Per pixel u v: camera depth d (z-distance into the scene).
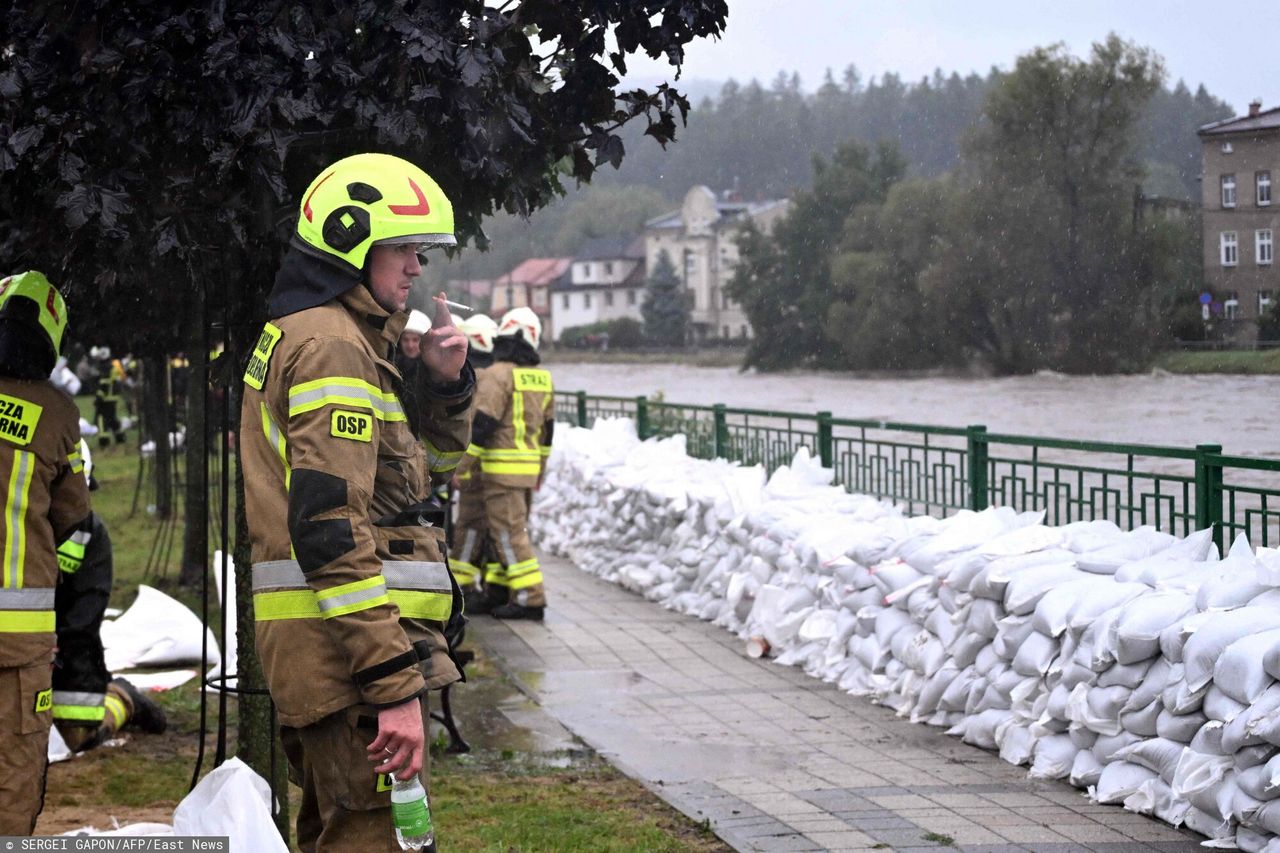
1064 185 46.69
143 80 3.41
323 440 3.03
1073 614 5.85
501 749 6.82
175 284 4.88
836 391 49.31
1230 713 4.87
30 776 4.10
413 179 3.32
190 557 11.70
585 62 4.03
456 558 10.74
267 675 3.23
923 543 7.39
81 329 7.20
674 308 101.19
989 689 6.50
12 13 3.55
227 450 4.44
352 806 3.19
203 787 3.66
